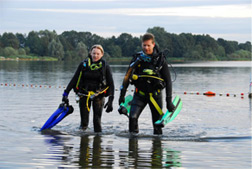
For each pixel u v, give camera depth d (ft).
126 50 449.89
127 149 19.21
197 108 35.47
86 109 24.06
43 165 16.10
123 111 23.02
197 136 22.85
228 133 23.82
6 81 67.21
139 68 22.71
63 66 161.99
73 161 16.76
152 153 18.48
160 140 21.63
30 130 23.79
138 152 18.63
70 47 450.30
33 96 43.60
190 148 19.69
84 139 21.50
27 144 19.89
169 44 431.84
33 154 17.84
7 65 164.25
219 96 47.14
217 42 488.02
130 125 23.06
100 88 23.91
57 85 60.39
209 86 61.52
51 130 23.91
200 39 467.93
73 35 489.26
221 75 97.71
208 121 28.30
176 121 28.09
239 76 93.20
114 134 23.15
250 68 159.22
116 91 51.93
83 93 24.11
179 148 19.66
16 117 28.48
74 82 24.54
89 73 23.73
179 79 79.82
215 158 17.78
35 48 401.70
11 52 357.00
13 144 19.81
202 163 16.89
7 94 45.55
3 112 30.83
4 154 17.76
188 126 26.17
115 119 28.48
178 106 23.62
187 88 57.52
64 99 24.63
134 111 23.09
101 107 23.97
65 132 23.41
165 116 22.36
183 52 440.45
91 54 24.06
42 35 423.23
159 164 16.61
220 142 21.29
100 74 23.72
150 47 22.21
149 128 25.38
